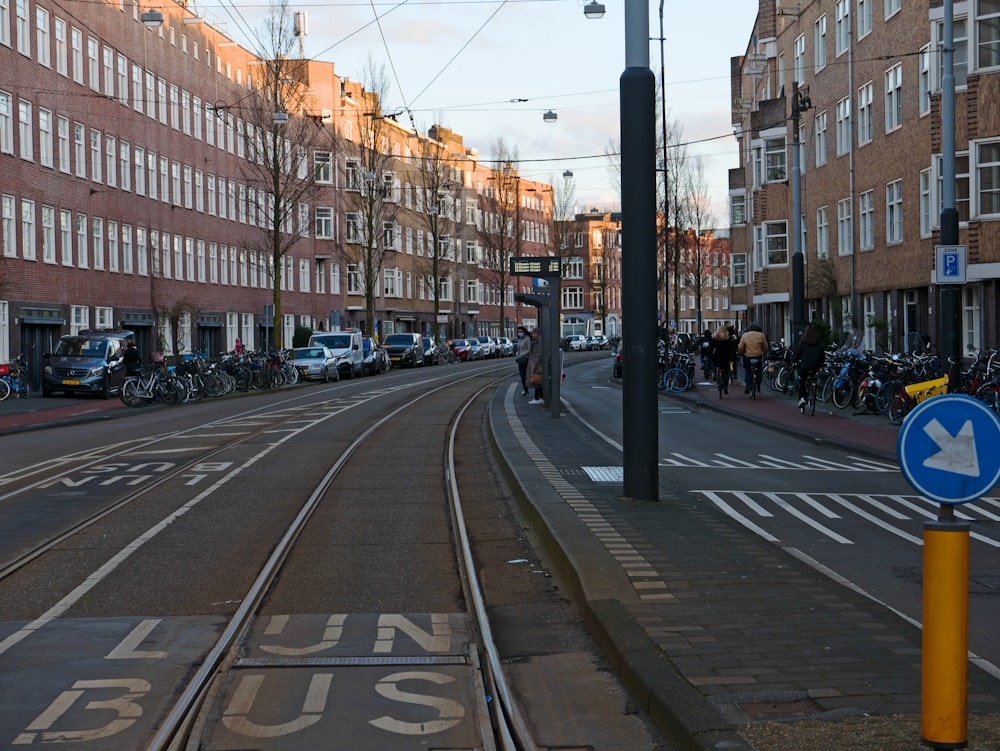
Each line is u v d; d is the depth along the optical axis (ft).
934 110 98.43
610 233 447.42
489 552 34.12
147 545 35.12
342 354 171.94
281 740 18.21
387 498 45.21
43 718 19.16
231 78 216.54
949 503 15.70
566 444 61.67
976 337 99.50
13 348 133.39
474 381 153.48
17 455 62.69
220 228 206.28
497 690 20.51
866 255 124.67
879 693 18.10
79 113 153.07
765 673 19.34
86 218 154.71
